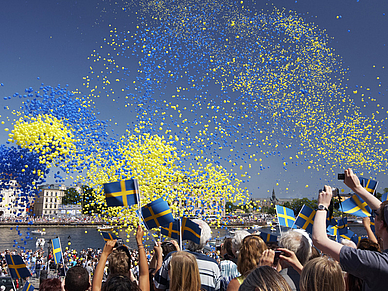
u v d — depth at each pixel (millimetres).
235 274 4758
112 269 4012
